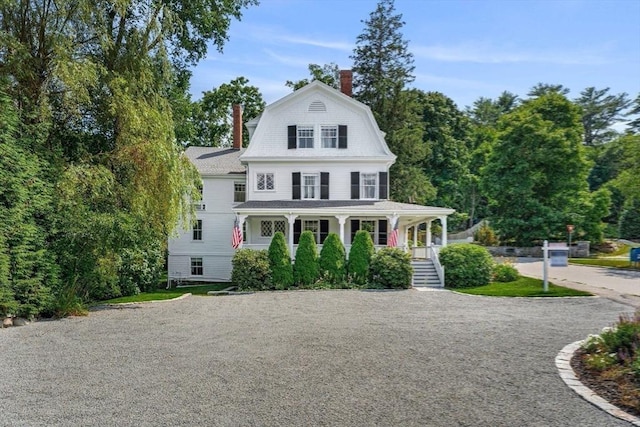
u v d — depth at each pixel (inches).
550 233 1510.8
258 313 537.0
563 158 1498.5
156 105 642.2
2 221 480.1
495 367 289.3
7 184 483.8
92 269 605.6
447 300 645.3
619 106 2716.5
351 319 484.1
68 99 561.3
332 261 873.5
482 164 2039.9
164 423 205.3
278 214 956.6
